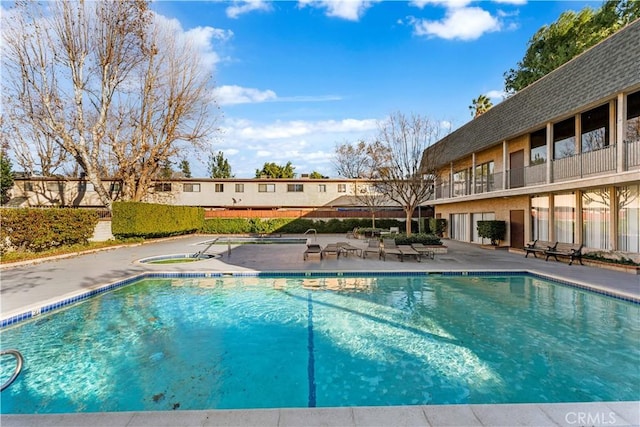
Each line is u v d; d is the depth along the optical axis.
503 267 10.69
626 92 9.84
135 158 22.00
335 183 33.06
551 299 7.64
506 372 4.34
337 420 2.67
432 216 30.14
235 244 20.77
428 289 8.62
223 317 6.60
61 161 31.48
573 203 12.52
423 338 5.50
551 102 12.86
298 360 4.77
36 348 5.18
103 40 19.30
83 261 12.41
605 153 10.82
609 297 7.48
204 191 32.31
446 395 3.83
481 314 6.64
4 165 28.47
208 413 2.77
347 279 9.75
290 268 10.73
